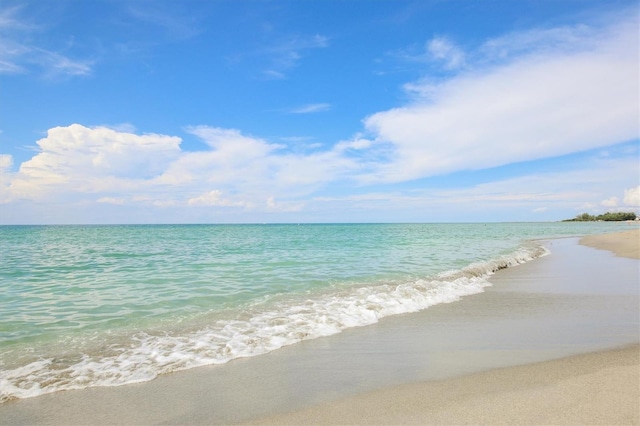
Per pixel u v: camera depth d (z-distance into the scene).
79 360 5.86
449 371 5.38
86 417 4.16
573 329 7.61
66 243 34.50
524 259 21.23
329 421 3.98
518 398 4.37
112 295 10.80
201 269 16.20
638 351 6.09
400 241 37.41
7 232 64.44
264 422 4.00
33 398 4.61
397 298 10.37
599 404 4.15
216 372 5.43
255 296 10.65
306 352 6.30
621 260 20.72
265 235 53.09
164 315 8.59
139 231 73.12
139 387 4.92
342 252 24.52
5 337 6.96
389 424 3.87
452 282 12.91
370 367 5.60
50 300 10.16
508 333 7.37
